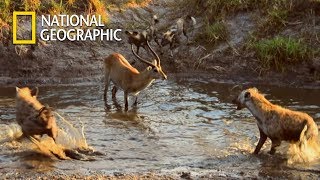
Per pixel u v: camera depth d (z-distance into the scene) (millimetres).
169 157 15703
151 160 15438
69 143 16641
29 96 16562
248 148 16438
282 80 24078
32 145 16172
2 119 18656
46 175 14023
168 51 26969
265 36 26359
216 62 25734
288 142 15930
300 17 26406
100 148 16391
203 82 24500
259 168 14781
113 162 15258
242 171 14539
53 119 16109
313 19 26047
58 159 15359
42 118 15805
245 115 19672
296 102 21109
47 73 24844
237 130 18031
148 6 31062
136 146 16609
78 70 25203
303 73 24172
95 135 17516
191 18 27656
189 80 24750
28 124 15930
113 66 21547
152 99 21891
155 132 17906
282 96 22031
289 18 26562
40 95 22219
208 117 19500
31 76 24578
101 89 23469
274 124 15477
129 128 18297
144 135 17609
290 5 26766
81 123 18672
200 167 14891
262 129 15758
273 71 24547
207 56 25969
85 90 23234
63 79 24516
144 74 20609
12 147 15992
